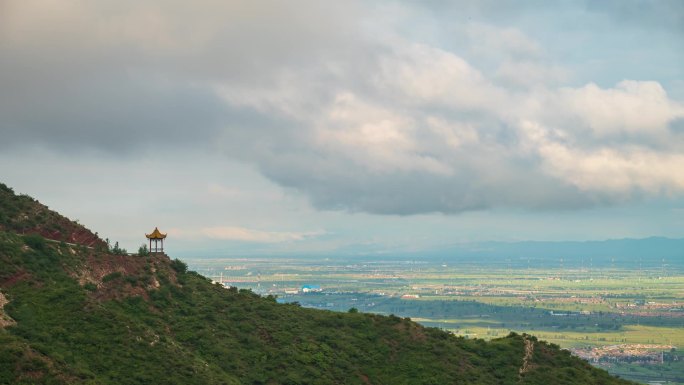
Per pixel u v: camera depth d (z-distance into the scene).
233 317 148.25
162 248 163.50
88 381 108.12
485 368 145.38
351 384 136.62
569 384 143.62
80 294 129.38
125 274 146.75
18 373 104.81
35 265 133.88
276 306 157.00
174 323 140.00
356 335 150.12
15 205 155.12
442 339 153.00
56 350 113.75
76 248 146.62
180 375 120.06
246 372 132.88
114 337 121.94
